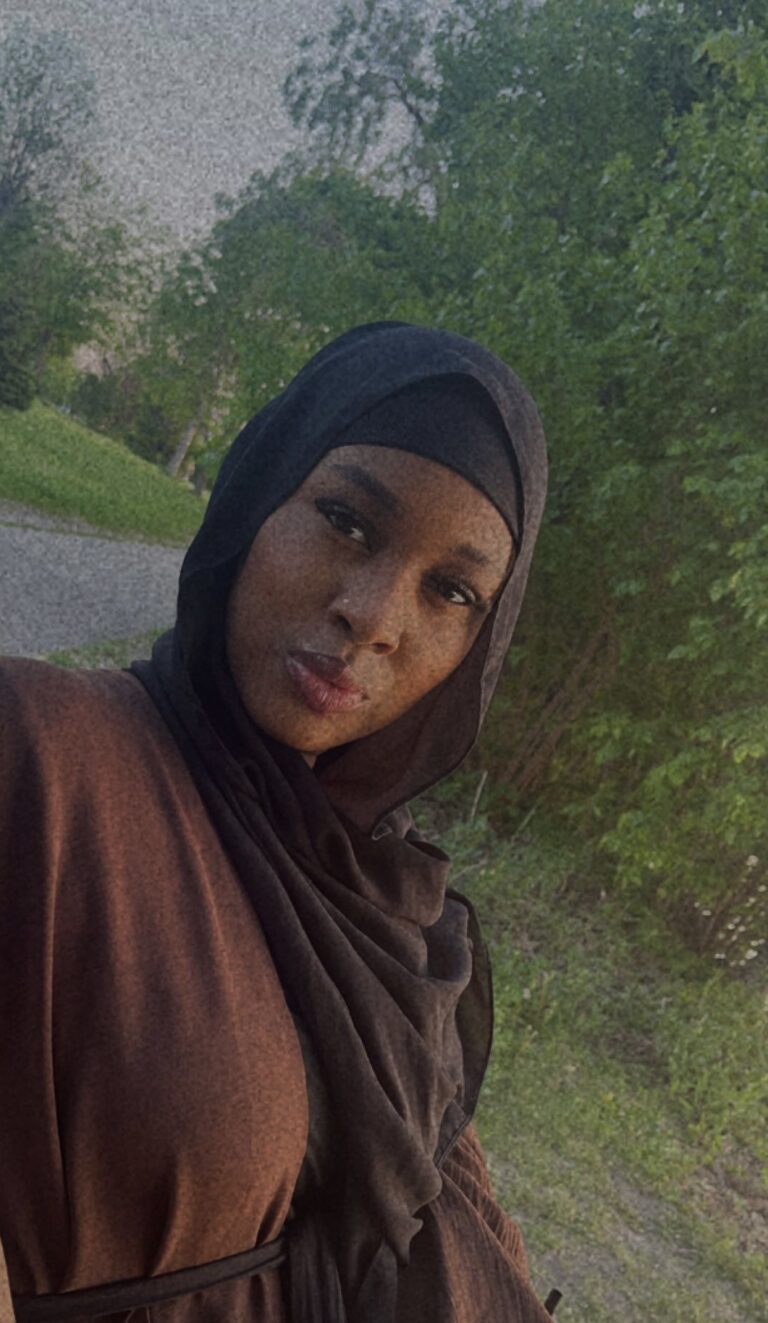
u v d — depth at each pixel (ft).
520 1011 17.43
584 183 27.12
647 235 21.45
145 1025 2.48
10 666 2.62
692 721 22.27
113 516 47.03
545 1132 14.90
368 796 3.16
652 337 22.20
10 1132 2.40
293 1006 2.82
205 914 2.64
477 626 2.94
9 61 40.57
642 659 22.77
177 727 2.83
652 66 28.12
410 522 2.74
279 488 2.83
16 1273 2.47
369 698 2.84
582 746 23.52
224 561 2.86
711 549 20.38
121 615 33.40
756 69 21.36
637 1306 12.26
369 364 2.82
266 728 2.85
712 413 21.01
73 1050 2.43
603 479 21.26
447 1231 3.39
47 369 54.75
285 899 2.81
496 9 28.66
